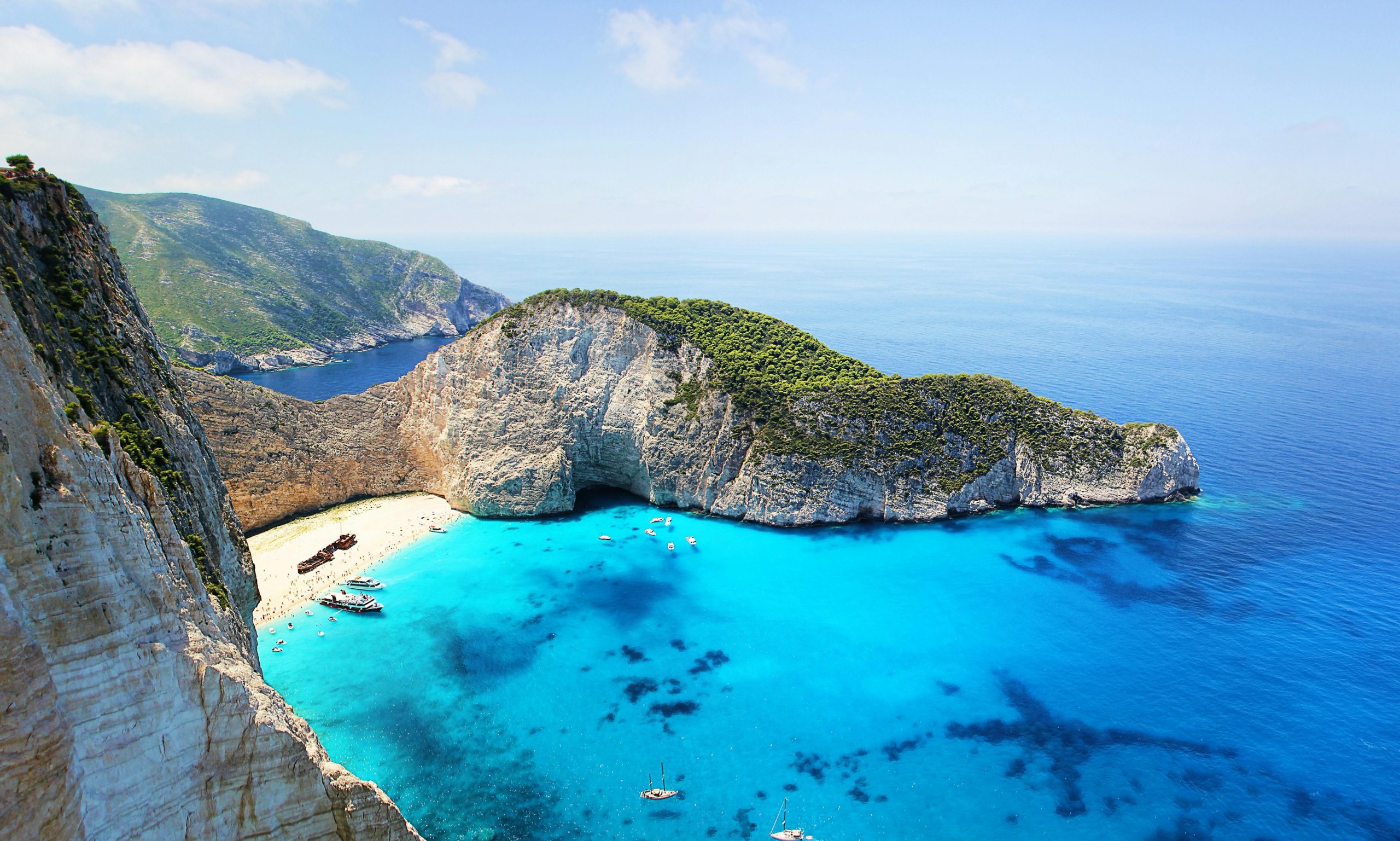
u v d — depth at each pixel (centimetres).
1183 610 8306
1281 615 8162
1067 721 6575
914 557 9725
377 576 9288
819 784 5884
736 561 9694
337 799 3603
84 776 2670
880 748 6272
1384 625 7912
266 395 11231
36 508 2670
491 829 5447
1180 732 6400
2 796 2362
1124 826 5441
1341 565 9275
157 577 3134
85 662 2706
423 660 7506
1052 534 10362
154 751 2919
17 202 4584
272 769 3338
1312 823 5428
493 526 10844
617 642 7831
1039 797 5731
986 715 6656
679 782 5906
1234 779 5862
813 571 9381
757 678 7212
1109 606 8431
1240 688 6950
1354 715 6538
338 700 6869
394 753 6194
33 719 2467
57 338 4388
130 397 4925
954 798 5722
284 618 8275
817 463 10850
